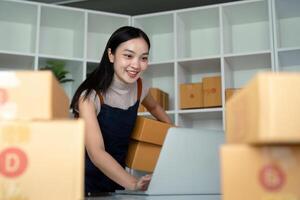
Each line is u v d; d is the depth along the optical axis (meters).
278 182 0.51
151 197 0.99
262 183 0.51
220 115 2.98
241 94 0.55
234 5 2.91
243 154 0.52
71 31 3.39
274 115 0.46
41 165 0.51
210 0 3.27
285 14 3.04
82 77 2.98
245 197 0.51
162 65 3.09
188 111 2.85
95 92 1.53
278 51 2.72
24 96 0.53
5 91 0.53
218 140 1.09
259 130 0.46
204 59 2.92
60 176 0.51
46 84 0.53
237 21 3.19
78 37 3.22
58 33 3.35
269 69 3.08
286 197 0.50
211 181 1.06
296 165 0.51
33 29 3.17
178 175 1.04
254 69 3.13
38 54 2.89
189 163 1.05
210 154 1.08
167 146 1.04
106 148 1.59
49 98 0.53
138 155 1.58
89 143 1.41
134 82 1.68
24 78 0.53
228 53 3.00
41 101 0.53
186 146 1.05
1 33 3.19
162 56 3.43
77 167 0.51
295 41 3.05
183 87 2.93
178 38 3.07
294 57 2.84
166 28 3.34
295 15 3.05
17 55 2.85
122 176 1.32
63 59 2.96
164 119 2.00
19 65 3.12
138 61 1.58
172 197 0.98
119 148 1.63
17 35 3.23
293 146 0.51
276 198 0.50
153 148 1.59
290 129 0.46
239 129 0.56
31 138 0.52
